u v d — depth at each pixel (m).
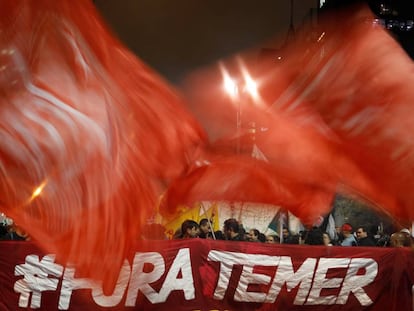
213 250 7.07
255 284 7.16
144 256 6.65
